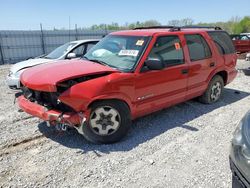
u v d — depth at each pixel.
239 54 16.08
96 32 22.30
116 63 3.90
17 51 18.47
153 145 3.64
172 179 2.87
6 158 3.29
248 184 2.18
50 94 3.43
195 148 3.55
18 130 4.16
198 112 5.02
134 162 3.20
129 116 3.77
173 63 4.27
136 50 3.90
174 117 4.73
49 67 3.80
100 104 3.46
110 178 2.88
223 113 4.98
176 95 4.47
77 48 7.13
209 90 5.36
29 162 3.20
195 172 2.99
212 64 5.17
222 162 3.20
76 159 3.27
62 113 3.33
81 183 2.79
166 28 4.85
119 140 3.75
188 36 4.67
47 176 2.91
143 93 3.85
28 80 3.52
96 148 3.55
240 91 6.80
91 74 3.42
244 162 2.23
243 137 2.36
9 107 5.45
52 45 20.08
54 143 3.70
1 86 7.81
